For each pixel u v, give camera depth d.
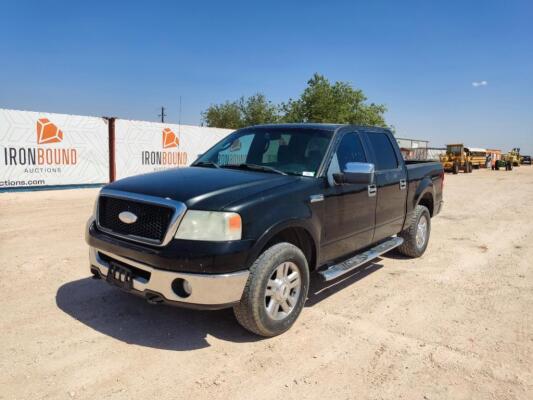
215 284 3.30
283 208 3.75
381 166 5.50
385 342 3.85
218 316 4.25
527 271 6.19
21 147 13.52
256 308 3.56
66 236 7.33
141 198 3.53
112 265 3.73
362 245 5.12
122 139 16.25
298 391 3.06
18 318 4.04
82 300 4.50
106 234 3.79
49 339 3.65
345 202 4.59
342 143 4.84
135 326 3.96
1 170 13.12
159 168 17.66
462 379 3.28
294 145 4.72
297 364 3.42
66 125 14.59
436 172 7.12
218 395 2.97
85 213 9.86
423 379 3.26
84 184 15.27
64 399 2.86
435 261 6.64
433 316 4.46
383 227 5.50
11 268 5.48
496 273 6.06
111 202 3.80
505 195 17.73
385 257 6.82
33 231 7.69
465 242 8.12
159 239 3.41
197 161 5.19
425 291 5.23
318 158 4.48
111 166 16.08
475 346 3.81
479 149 46.53
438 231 9.23
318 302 4.77
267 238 3.56
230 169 4.51
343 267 4.62
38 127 13.88
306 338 3.87
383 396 3.03
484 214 11.91
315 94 38.56
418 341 3.88
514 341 3.93
